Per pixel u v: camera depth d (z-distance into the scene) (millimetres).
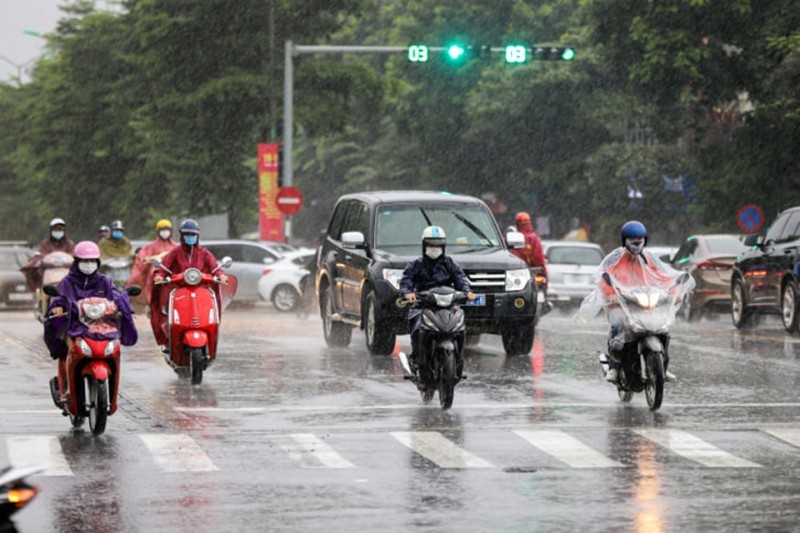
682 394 38188
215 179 130625
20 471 15469
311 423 32781
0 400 37562
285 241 101750
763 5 104562
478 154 158750
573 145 153500
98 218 154250
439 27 161500
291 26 130750
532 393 38625
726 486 24719
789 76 98688
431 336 35625
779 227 62406
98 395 30453
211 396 38281
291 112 101688
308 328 68188
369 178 173750
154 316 42906
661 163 142875
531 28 158750
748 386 40062
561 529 21094
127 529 21359
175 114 129125
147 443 29797
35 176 157625
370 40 176000
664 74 105938
